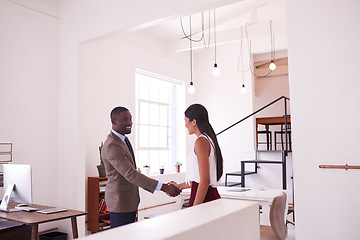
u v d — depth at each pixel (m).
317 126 2.93
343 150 2.80
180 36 7.58
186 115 2.42
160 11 4.12
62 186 4.92
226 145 8.31
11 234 2.88
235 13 7.30
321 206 2.86
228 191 4.88
